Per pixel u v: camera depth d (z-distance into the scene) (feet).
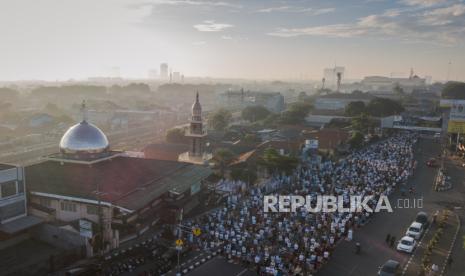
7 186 149.18
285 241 153.48
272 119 504.84
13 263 132.36
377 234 169.99
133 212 151.43
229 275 132.87
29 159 337.31
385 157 313.94
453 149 371.35
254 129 452.76
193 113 261.65
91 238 144.56
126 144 410.93
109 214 153.17
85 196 156.66
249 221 176.14
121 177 180.96
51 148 379.76
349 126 464.65
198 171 214.48
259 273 133.69
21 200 155.43
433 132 469.16
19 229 143.95
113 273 130.62
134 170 194.70
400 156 320.91
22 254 140.56
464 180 264.93
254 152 289.33
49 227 150.82
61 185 166.91
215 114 487.61
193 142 262.88
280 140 353.92
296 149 312.09
